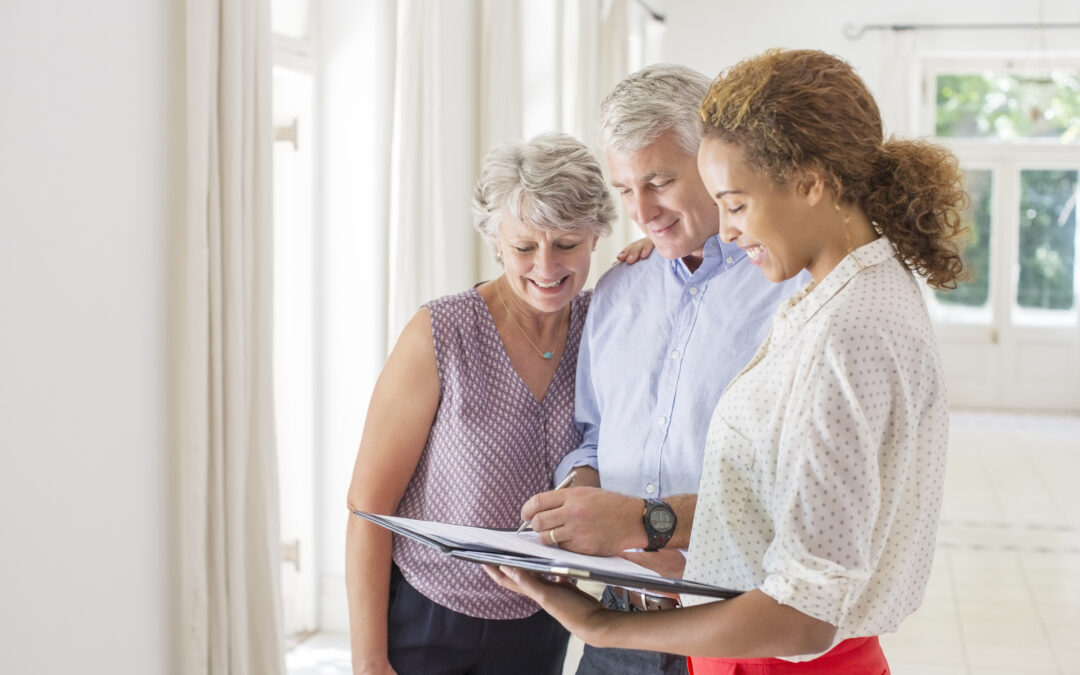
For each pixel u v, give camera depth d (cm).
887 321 117
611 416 183
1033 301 1031
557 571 119
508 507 183
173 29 276
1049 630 452
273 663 297
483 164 179
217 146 276
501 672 185
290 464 420
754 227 125
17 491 236
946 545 580
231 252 279
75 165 247
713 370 172
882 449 119
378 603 182
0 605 233
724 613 120
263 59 287
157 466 276
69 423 248
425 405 181
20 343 235
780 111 119
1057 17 959
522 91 480
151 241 271
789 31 981
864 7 975
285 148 411
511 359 186
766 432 126
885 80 972
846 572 113
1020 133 1012
